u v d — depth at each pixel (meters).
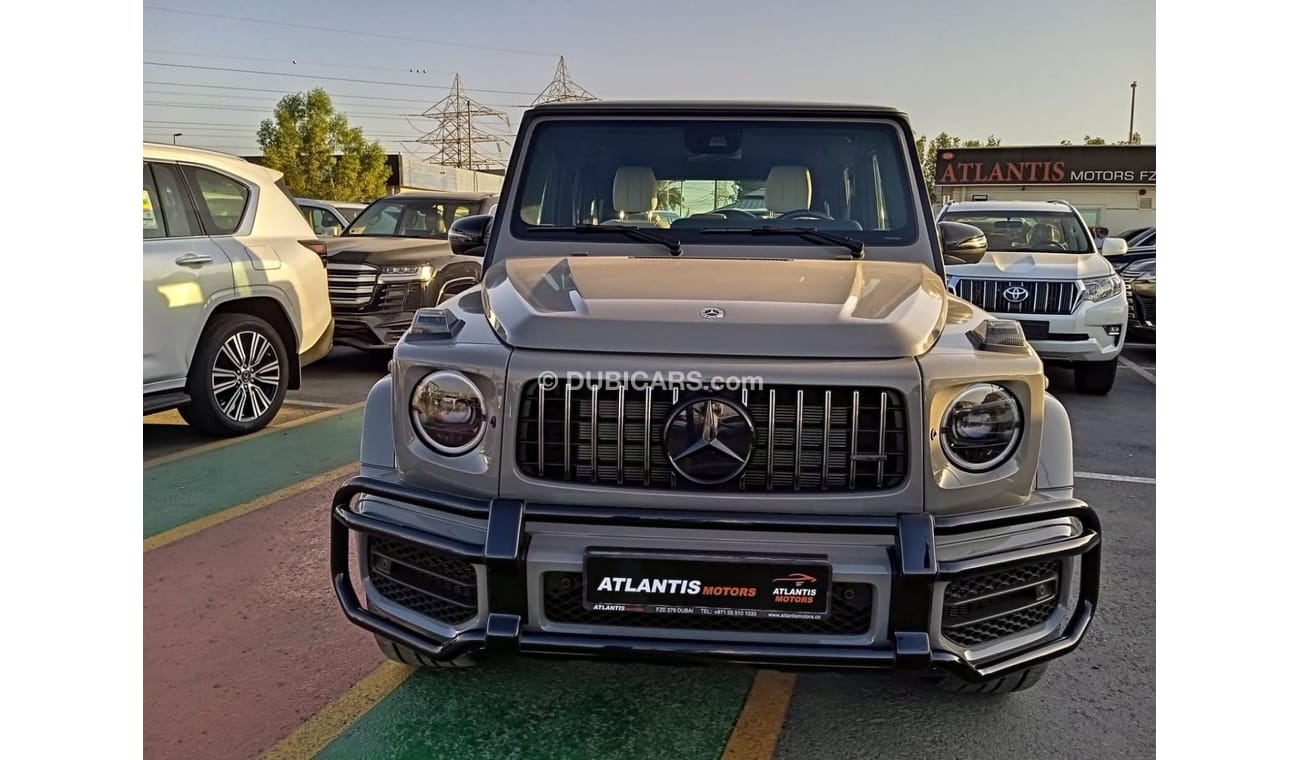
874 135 3.36
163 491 4.73
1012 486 2.25
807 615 2.13
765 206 3.34
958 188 31.33
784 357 2.16
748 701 2.81
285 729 2.63
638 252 3.21
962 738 2.63
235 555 3.89
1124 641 3.22
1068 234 8.59
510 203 3.37
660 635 2.17
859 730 2.67
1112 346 7.64
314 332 6.46
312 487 4.82
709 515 2.12
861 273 2.74
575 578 2.20
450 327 2.41
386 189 53.81
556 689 2.87
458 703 2.78
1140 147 29.45
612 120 3.43
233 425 5.82
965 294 7.68
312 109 52.75
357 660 3.03
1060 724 2.70
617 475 2.20
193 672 2.93
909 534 2.10
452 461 2.25
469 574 2.23
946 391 2.16
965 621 2.21
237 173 6.00
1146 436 6.43
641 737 2.62
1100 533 2.32
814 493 2.15
